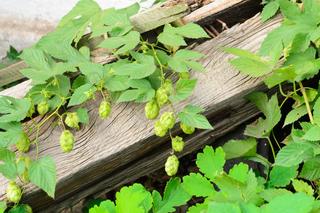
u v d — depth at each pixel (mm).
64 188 1404
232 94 1421
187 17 1521
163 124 1348
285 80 1439
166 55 1429
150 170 1508
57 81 1401
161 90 1363
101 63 1458
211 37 1529
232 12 1547
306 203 1005
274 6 1483
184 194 1360
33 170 1293
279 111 1429
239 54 1396
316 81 1485
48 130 1402
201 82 1437
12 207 1360
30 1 2285
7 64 2020
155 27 1494
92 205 1560
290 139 1447
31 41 2326
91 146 1389
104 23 1456
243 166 1298
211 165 1334
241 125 1552
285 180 1375
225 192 1251
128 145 1388
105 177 1470
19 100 1352
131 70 1354
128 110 1413
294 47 1390
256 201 1247
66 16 1498
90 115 1415
